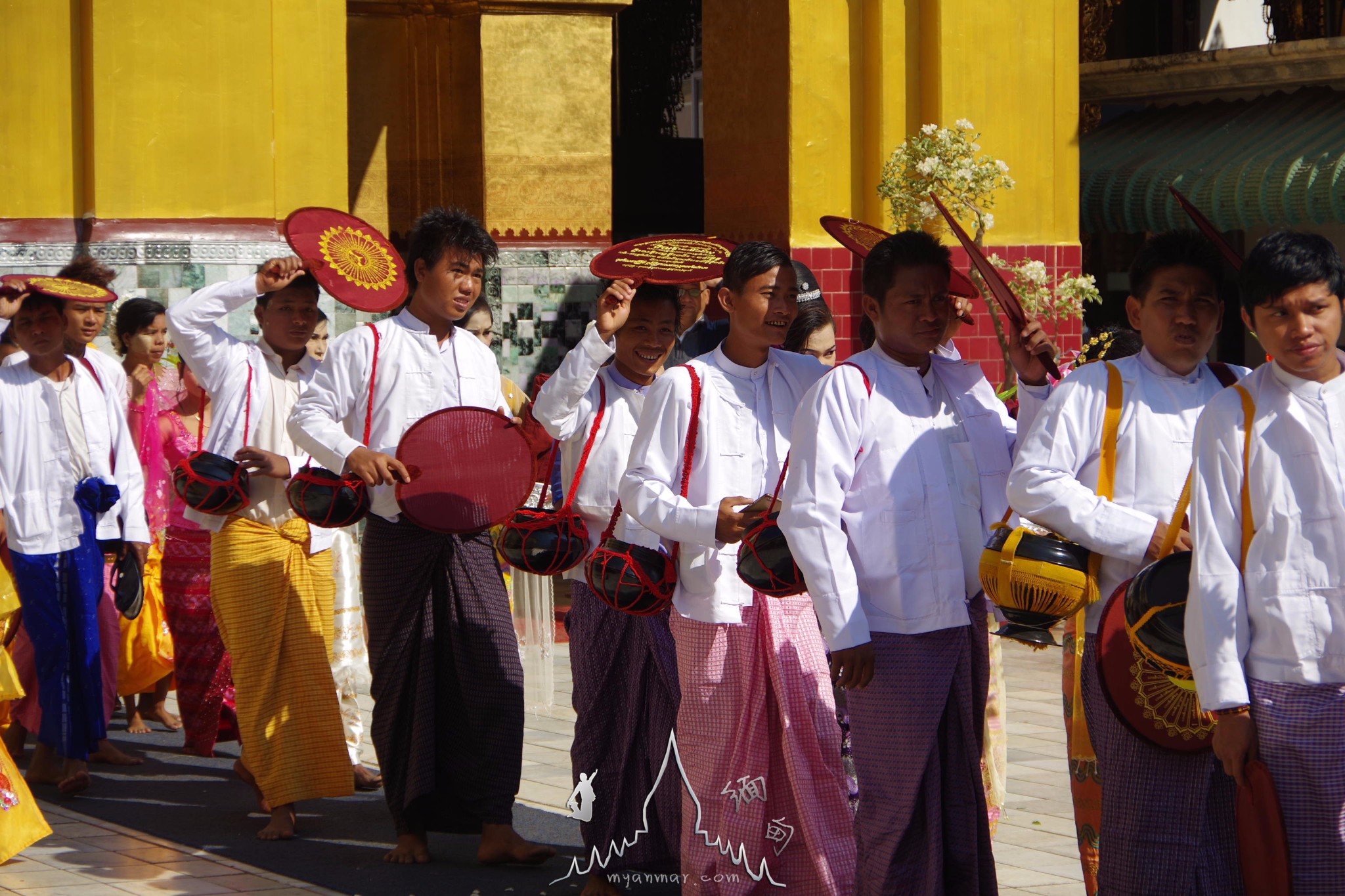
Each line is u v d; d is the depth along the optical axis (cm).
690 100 2089
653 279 622
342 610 829
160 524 961
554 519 634
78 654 804
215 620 862
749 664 555
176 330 741
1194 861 483
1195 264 492
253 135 1182
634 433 648
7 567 798
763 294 562
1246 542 443
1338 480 433
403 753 680
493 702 674
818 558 508
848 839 554
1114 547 477
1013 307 546
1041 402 541
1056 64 1414
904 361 534
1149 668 476
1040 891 636
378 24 1531
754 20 1378
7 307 845
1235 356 1656
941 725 521
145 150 1155
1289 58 1505
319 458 659
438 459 651
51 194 1155
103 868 669
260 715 727
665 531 546
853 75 1370
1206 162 1482
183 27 1161
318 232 695
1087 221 1566
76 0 1155
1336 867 440
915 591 516
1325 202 1391
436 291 683
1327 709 435
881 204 1365
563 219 1446
